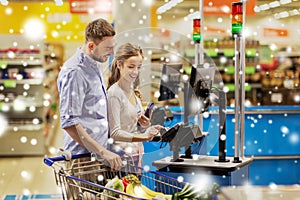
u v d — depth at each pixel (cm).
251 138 580
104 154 257
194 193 237
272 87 978
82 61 278
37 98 956
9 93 959
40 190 630
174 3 946
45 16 1147
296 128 587
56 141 1036
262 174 585
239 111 359
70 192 238
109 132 263
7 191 628
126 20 695
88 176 274
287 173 588
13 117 948
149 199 230
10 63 943
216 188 240
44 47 998
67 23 1155
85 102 277
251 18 1100
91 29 271
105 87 286
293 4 1052
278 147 585
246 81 984
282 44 1077
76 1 912
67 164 277
